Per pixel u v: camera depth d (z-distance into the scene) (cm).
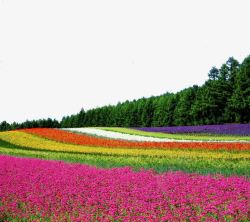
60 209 1034
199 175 1528
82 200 1112
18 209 1063
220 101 7206
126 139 4150
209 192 1144
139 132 5156
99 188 1273
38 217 1006
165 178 1439
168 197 1123
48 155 2762
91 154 2797
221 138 3988
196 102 7400
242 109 6700
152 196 1116
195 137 4269
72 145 3641
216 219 893
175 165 1970
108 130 5416
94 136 4556
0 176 1627
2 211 1048
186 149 2842
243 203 995
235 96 6706
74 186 1323
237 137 4097
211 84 7288
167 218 901
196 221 890
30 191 1282
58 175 1586
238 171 1653
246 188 1192
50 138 4222
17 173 1708
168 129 5500
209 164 1945
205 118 7300
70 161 2342
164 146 3020
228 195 1106
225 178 1408
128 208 1005
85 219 920
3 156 2655
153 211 966
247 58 6912
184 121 7769
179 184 1303
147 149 2975
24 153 2972
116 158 2394
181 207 998
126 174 1570
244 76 6694
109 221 915
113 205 1027
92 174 1591
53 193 1226
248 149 2606
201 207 1009
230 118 6925
